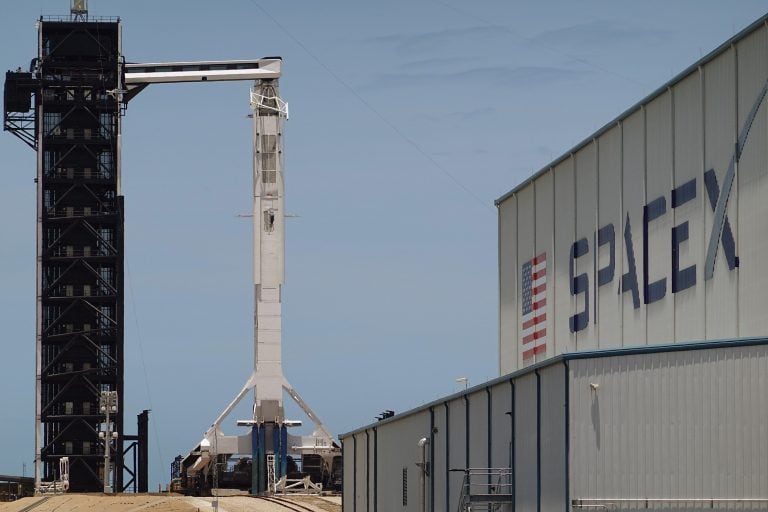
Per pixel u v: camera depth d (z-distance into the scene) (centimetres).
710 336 18775
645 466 16825
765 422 16050
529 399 19138
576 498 17350
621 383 17100
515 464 19638
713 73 18775
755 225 17738
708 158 18900
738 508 16138
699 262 19100
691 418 16550
